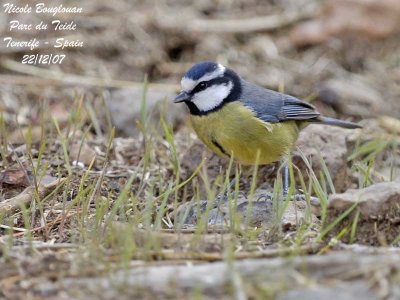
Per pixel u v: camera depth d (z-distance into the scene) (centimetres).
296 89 1595
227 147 1029
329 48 1745
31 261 679
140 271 639
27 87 1479
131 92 1412
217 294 598
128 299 596
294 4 1847
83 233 783
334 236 787
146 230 760
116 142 1220
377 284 605
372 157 1070
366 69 1702
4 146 1102
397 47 1759
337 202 785
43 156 1111
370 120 1447
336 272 623
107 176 1062
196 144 1112
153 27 1697
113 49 1642
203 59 1669
